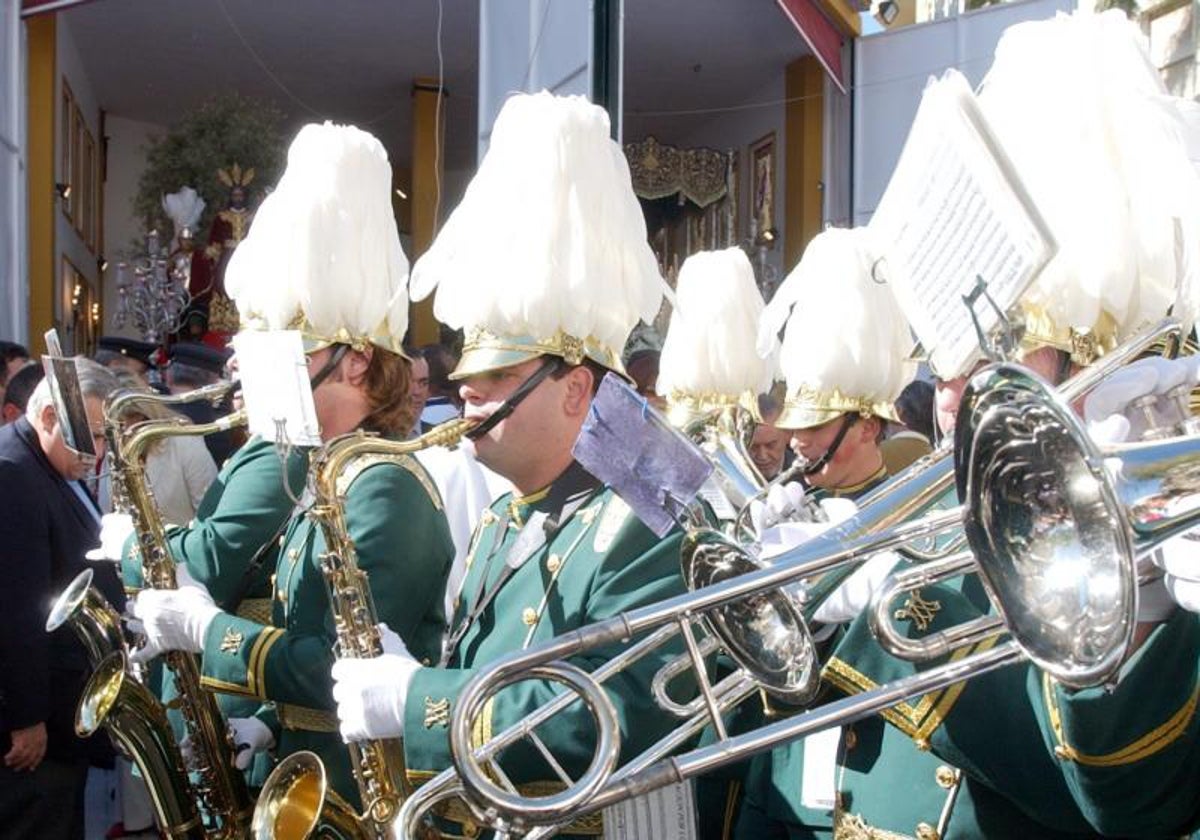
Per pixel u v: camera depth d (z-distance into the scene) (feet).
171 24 53.62
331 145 11.59
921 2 46.06
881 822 8.09
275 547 12.02
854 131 44.88
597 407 7.37
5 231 38.42
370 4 51.96
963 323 6.40
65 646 14.78
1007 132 7.82
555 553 8.69
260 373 10.27
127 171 64.23
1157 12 18.40
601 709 6.31
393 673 8.52
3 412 19.42
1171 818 6.64
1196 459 4.89
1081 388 6.30
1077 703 6.31
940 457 6.67
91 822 20.13
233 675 10.27
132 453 12.66
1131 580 4.69
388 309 11.77
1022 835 7.65
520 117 9.05
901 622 7.53
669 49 51.83
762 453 16.69
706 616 6.55
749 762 9.84
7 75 38.93
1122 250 7.41
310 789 9.77
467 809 8.61
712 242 54.19
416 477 10.59
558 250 8.80
